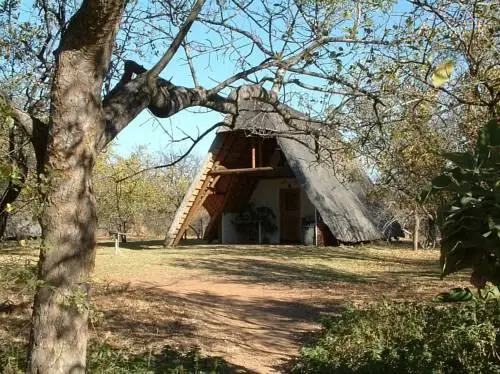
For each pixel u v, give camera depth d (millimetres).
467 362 5496
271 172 27016
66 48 4297
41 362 4258
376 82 5930
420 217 25031
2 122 3898
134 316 10008
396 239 31797
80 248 4328
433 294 12617
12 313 8859
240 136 26109
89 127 4383
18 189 4164
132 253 23250
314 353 7133
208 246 27516
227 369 7070
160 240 34438
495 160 2279
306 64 5914
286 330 9742
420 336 7277
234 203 30297
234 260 20391
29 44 6531
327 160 7508
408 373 5723
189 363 6766
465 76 5277
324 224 27469
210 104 5664
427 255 23234
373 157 7305
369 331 7863
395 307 9125
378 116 6129
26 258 4852
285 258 21297
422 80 5098
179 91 5262
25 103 6469
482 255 2432
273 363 7719
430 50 5441
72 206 4293
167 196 34625
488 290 3268
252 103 7090
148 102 4922
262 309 11508
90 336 8164
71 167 4309
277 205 29922
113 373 5832
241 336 9219
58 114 4316
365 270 18000
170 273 16562
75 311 4305
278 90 6086
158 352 7547
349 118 6562
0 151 4652
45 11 6430
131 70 5406
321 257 21875
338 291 13641
